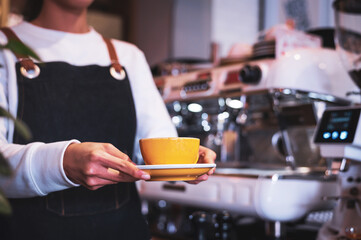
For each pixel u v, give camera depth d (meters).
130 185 1.05
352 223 1.20
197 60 2.50
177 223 1.96
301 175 1.43
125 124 1.05
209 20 3.32
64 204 0.94
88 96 1.01
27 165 0.70
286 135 1.67
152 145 0.68
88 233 0.96
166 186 1.77
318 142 1.19
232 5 3.25
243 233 1.66
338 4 1.19
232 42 3.23
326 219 1.74
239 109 1.83
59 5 1.04
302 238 1.65
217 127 2.02
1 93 0.93
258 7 3.09
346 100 1.46
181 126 2.14
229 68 1.68
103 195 0.98
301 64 1.41
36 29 1.04
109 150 0.65
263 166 1.92
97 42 1.10
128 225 1.01
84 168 0.63
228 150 2.07
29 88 0.96
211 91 1.73
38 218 0.92
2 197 0.39
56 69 0.99
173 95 1.90
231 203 1.50
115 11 3.77
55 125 0.97
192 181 0.78
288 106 1.63
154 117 1.10
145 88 1.12
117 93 1.05
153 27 3.55
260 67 1.50
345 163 1.15
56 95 0.98
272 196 1.39
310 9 2.71
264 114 1.82
